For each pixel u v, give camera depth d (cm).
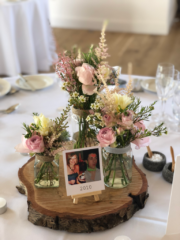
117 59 423
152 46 470
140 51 451
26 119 136
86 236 80
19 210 88
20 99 154
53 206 83
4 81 165
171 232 78
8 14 298
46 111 143
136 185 91
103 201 85
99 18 546
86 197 87
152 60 418
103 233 81
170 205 75
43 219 81
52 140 80
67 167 82
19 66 333
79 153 82
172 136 124
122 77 171
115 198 86
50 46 367
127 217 84
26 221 84
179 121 133
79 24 561
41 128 81
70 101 86
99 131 79
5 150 115
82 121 90
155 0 499
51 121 83
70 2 547
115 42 490
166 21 509
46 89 166
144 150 116
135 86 158
